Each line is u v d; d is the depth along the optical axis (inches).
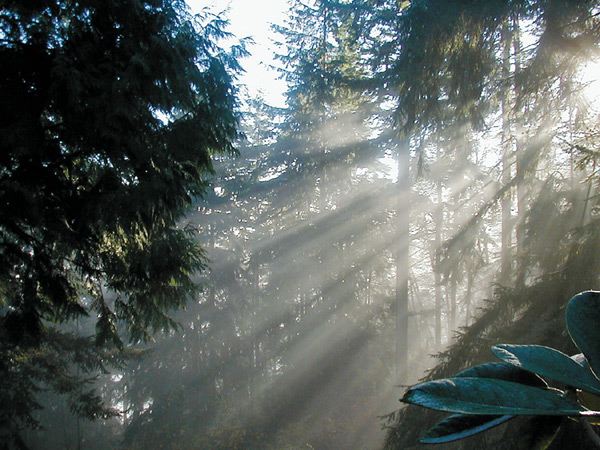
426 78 238.2
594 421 25.7
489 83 234.8
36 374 355.3
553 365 23.2
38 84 169.5
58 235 186.9
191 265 231.1
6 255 188.4
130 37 182.9
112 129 174.1
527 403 18.7
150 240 208.1
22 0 162.1
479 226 271.9
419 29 227.0
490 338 205.0
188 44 191.0
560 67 194.4
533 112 218.1
